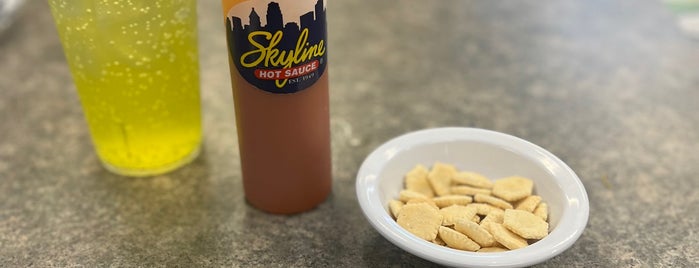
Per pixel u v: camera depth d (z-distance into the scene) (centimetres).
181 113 41
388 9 64
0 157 44
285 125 36
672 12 62
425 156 39
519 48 57
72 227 39
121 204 40
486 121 47
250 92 35
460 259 31
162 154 42
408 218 35
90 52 37
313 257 36
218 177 42
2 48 57
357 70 54
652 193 40
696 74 53
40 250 37
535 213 36
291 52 33
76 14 36
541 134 46
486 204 36
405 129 47
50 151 45
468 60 55
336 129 47
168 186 42
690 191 41
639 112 48
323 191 40
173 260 36
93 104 40
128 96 38
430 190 38
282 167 37
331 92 51
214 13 64
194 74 41
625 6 64
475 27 61
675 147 44
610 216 39
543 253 31
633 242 37
